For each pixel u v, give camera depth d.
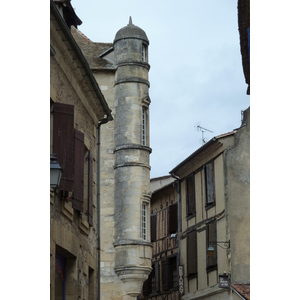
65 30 18.14
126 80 35.94
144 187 35.47
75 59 19.94
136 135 35.66
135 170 35.22
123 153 35.38
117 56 36.41
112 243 34.94
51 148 17.98
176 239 43.72
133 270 34.19
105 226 35.12
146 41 36.81
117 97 36.09
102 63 36.56
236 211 34.09
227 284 33.00
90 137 23.22
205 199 37.50
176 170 41.75
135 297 34.59
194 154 38.19
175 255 43.69
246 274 33.19
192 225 39.53
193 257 39.00
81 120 21.84
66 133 18.27
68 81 20.02
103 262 34.66
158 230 46.91
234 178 34.53
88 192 22.31
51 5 16.70
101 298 34.28
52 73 18.08
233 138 35.03
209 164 37.16
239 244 33.66
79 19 24.95
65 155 18.17
